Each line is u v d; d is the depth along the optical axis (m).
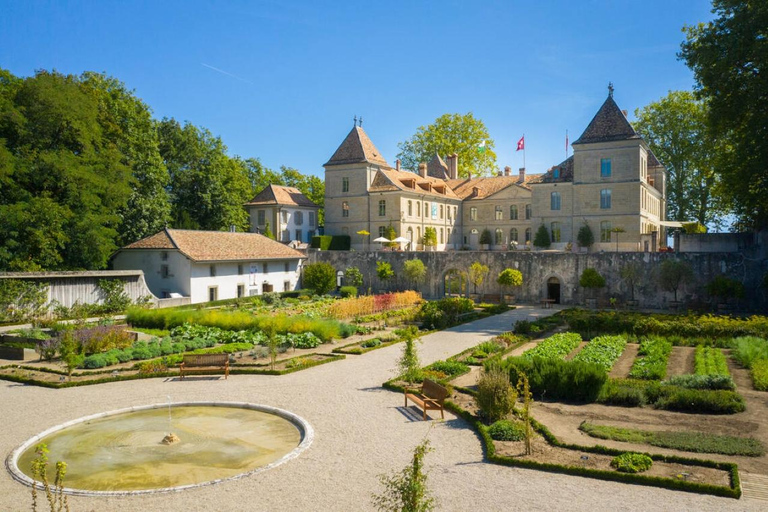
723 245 45.22
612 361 23.67
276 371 22.22
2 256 38.75
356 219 71.19
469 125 87.81
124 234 53.25
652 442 14.08
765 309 39.94
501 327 34.72
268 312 38.22
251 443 14.66
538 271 48.00
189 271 45.62
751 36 34.50
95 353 25.66
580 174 59.12
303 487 11.75
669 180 71.50
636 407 17.61
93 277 40.09
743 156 37.22
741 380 20.62
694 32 45.28
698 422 15.92
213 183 65.38
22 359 25.02
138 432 15.57
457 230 79.81
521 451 13.65
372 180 71.81
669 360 24.17
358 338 30.58
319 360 24.53
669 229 72.19
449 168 86.38
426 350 27.23
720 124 38.62
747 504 10.87
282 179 94.06
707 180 67.31
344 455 13.53
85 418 16.67
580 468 12.41
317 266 51.69
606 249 57.88
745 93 35.31
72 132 44.75
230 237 52.09
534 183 63.66
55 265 42.84
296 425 16.14
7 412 17.41
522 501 11.06
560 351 25.42
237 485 11.88
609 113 58.78
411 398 17.75
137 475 12.62
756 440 14.23
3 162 38.31
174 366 23.34
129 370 22.75
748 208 42.19
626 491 11.55
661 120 69.12
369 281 56.38
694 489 11.49
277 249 54.84
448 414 16.95
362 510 10.71
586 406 17.72
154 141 56.94
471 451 13.84
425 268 53.34
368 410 17.30
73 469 13.02
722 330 27.91
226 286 49.12
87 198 43.91
